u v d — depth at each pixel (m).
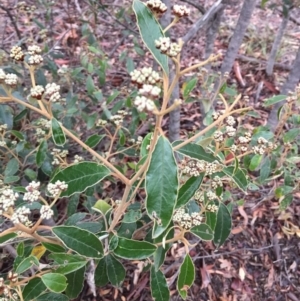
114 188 0.62
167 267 0.54
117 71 0.84
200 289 0.54
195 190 0.33
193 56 0.93
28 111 0.55
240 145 0.36
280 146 0.49
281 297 0.54
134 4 0.25
